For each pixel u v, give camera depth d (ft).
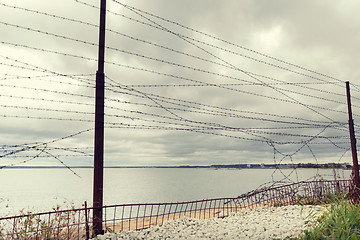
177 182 402.93
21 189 257.14
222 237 21.97
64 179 538.47
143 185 340.18
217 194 174.60
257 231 23.18
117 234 23.03
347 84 50.57
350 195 30.25
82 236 22.98
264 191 35.86
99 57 25.95
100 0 26.55
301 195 37.14
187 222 26.71
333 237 17.74
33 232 20.92
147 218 30.14
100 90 25.58
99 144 24.81
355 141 48.70
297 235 21.24
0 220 20.12
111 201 160.97
